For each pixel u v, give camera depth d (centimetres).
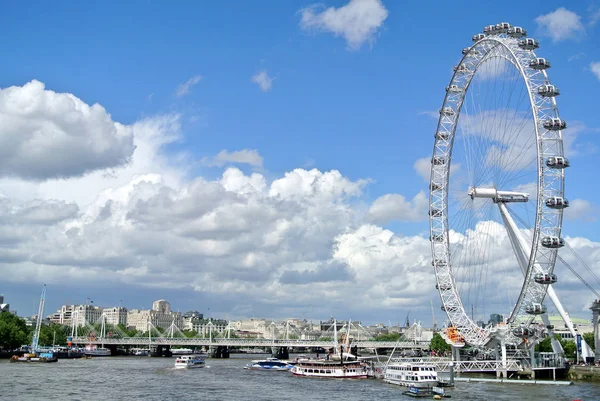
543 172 16850
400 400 14938
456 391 16012
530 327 18325
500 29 18612
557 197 16688
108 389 17062
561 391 15850
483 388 16688
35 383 18275
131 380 19900
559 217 16875
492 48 19262
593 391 15862
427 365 19038
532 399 14288
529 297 17538
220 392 16612
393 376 19200
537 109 17012
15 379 19412
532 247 16988
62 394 15675
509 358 19950
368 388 17762
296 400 14938
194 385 18512
